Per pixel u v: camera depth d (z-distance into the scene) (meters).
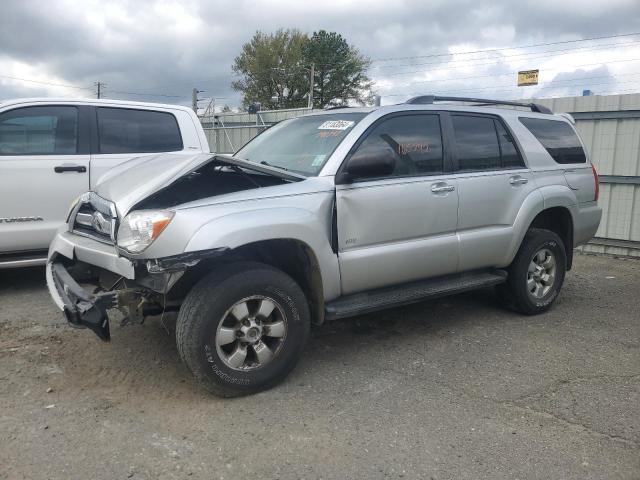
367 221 4.05
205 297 3.39
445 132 4.68
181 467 2.86
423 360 4.30
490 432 3.26
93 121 6.15
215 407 3.48
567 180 5.55
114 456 2.92
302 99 68.06
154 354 4.23
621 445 3.16
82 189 6.00
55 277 3.99
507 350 4.54
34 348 4.29
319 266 3.80
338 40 65.94
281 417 3.38
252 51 68.25
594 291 6.59
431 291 4.49
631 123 8.73
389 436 3.20
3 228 5.63
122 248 3.36
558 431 3.29
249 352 3.65
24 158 5.71
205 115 21.62
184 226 3.28
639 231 8.79
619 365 4.29
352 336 4.79
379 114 4.34
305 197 3.76
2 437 3.06
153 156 4.62
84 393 3.60
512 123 5.25
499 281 5.01
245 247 3.65
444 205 4.50
